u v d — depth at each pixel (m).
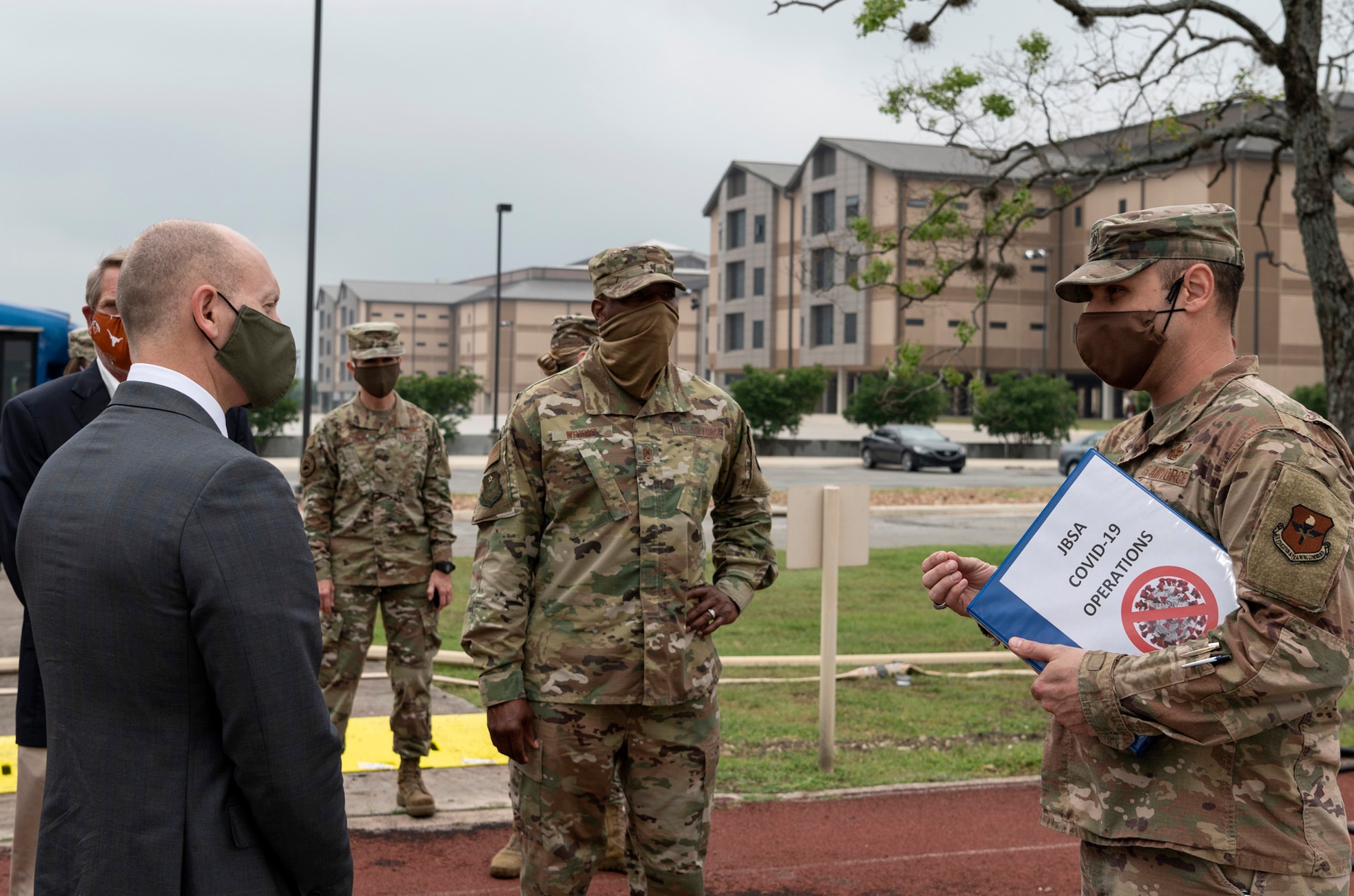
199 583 1.81
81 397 3.43
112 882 1.83
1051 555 2.37
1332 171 8.95
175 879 1.82
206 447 1.92
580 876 3.33
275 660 1.85
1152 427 2.45
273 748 1.85
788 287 70.44
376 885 4.40
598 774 3.27
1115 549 2.31
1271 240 54.50
